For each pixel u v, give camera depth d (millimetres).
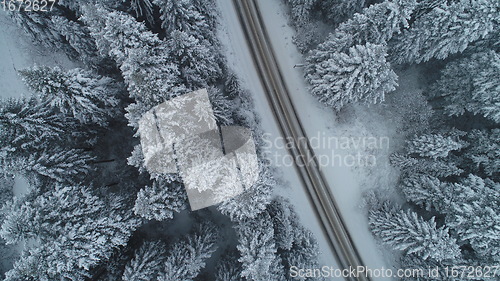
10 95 23844
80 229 17688
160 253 21734
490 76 22000
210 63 21625
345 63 20250
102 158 23078
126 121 23406
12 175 19141
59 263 17062
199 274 24344
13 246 23828
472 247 21469
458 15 20531
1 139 17500
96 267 20359
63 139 20422
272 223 22188
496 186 22016
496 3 19594
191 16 20547
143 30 17812
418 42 22422
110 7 20594
